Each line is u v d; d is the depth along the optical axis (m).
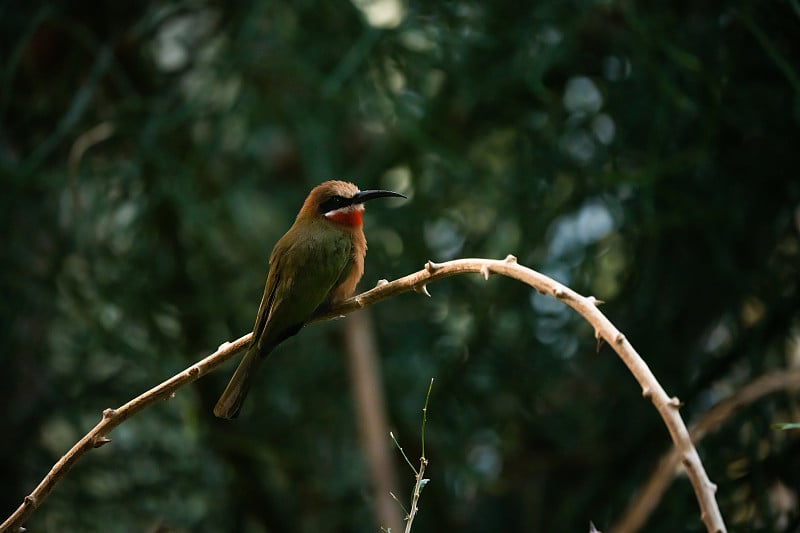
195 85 13.51
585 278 12.46
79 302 12.60
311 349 13.84
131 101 12.46
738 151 11.60
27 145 13.31
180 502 13.70
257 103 13.20
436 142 12.37
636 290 12.51
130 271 12.98
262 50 13.23
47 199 13.27
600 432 13.06
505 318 13.06
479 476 13.28
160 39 14.25
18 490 12.77
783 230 11.54
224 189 13.53
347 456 14.15
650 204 11.17
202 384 13.16
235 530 13.77
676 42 11.38
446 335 13.21
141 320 13.16
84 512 12.84
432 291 13.25
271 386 13.65
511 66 12.33
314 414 13.66
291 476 13.80
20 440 12.81
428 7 12.21
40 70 13.66
